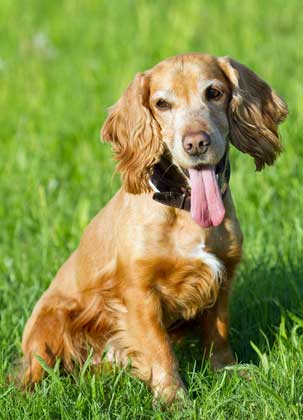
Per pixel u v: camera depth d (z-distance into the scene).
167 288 7.80
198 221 7.24
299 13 21.12
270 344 8.26
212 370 8.01
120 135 7.89
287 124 13.21
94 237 8.28
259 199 11.34
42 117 15.67
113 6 23.50
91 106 15.77
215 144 7.18
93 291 8.17
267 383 7.10
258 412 6.82
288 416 6.59
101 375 7.62
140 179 7.67
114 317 8.09
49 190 12.28
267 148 7.91
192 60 7.57
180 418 6.97
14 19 23.20
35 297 9.34
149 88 7.68
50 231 10.95
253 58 17.28
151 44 19.44
